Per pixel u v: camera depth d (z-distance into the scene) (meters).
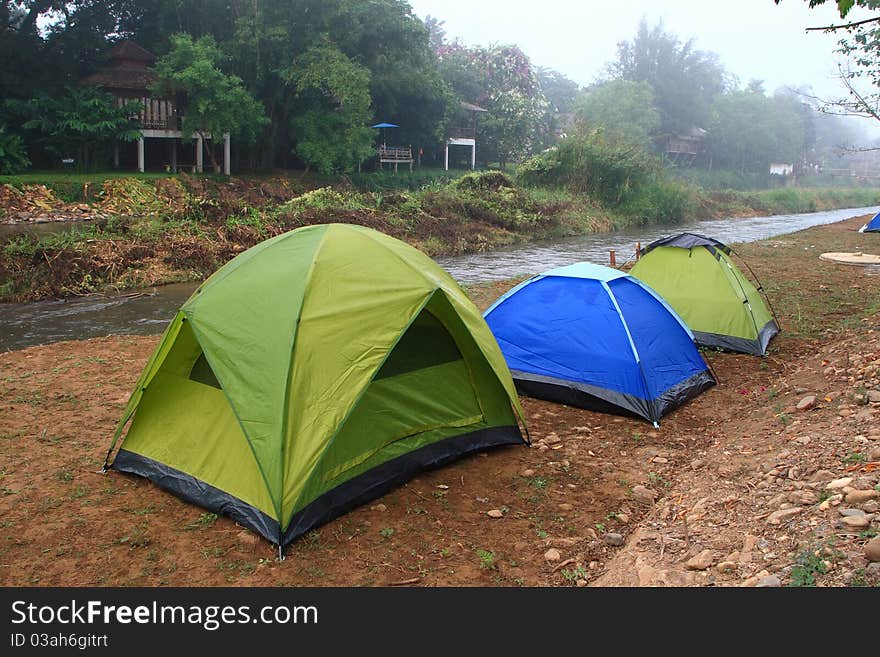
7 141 29.77
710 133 74.25
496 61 58.06
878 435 5.30
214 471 5.24
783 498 4.66
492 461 6.21
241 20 35.03
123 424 5.84
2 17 32.88
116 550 4.66
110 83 33.97
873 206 64.38
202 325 5.43
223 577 4.39
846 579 3.53
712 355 9.51
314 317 5.23
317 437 4.89
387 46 43.19
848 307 12.89
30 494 5.40
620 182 39.34
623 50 76.50
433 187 32.19
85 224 24.77
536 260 22.94
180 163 38.62
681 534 4.62
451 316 6.02
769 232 34.22
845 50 13.71
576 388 7.60
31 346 11.30
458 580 4.36
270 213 22.73
